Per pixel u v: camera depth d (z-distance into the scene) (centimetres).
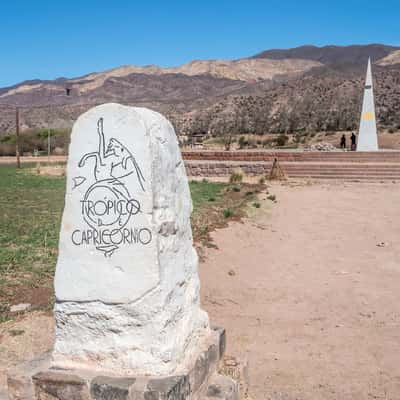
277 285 1066
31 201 1889
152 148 470
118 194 469
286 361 716
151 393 437
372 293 1019
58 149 5503
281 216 1758
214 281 1057
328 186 2606
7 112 11869
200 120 10344
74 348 482
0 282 890
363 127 3991
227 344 764
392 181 2820
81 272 475
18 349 664
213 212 1684
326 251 1347
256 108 10125
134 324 466
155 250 463
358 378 671
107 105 474
